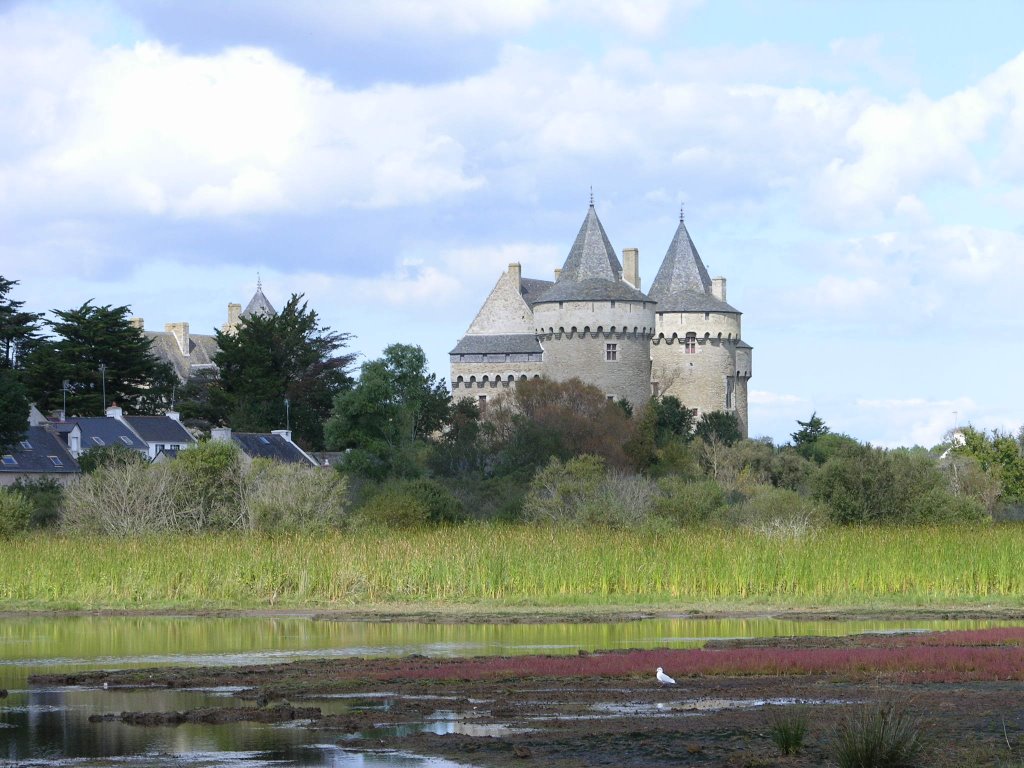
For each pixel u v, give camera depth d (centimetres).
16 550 5344
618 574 5112
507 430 11412
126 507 6719
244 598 4981
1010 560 5197
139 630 4141
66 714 2514
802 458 12338
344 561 5106
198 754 2131
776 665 2958
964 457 10394
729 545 5306
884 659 3031
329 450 12344
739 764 1970
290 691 2733
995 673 2831
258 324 14162
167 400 14788
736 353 16162
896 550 5278
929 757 1964
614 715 2409
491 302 15700
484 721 2370
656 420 12950
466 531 5688
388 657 3347
